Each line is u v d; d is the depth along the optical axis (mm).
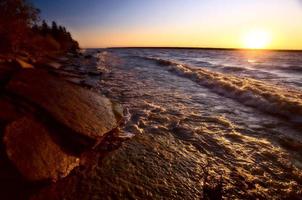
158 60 27672
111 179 3539
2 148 3174
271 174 3904
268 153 4672
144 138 5285
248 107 8266
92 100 6777
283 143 5152
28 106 4570
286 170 4039
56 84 6457
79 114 5266
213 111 7707
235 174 3879
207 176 3773
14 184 2855
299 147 4930
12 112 4137
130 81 13344
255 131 5895
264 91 9375
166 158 4336
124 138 5254
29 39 22844
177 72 17953
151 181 3541
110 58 35469
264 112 7605
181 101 9047
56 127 4355
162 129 5938
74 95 6344
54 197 3041
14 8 18203
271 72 20828
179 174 3787
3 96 4543
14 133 3516
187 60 37000
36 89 5438
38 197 2926
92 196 3127
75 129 4516
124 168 3893
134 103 8539
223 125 6332
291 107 7180
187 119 6809
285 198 3299
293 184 3631
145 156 4371
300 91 11133
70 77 12055
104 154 4402
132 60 32156
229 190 3441
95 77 14094
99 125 5242
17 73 5848
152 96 9773
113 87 11359
